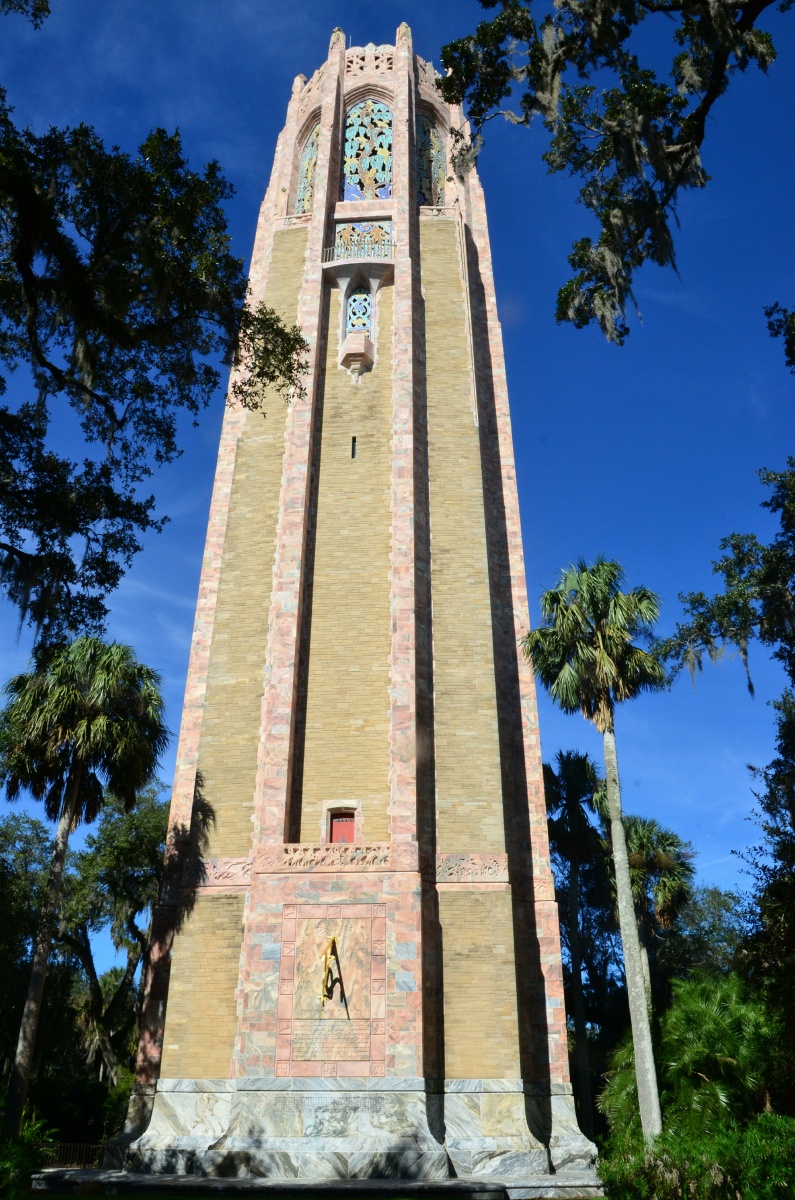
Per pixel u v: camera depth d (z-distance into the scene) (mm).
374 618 28484
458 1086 22859
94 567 19953
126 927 45656
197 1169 22188
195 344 20078
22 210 17250
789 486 27156
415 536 29094
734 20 15117
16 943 34562
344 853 24188
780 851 23688
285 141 41406
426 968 23703
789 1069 24000
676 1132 22469
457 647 28250
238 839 26156
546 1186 20156
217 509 32219
